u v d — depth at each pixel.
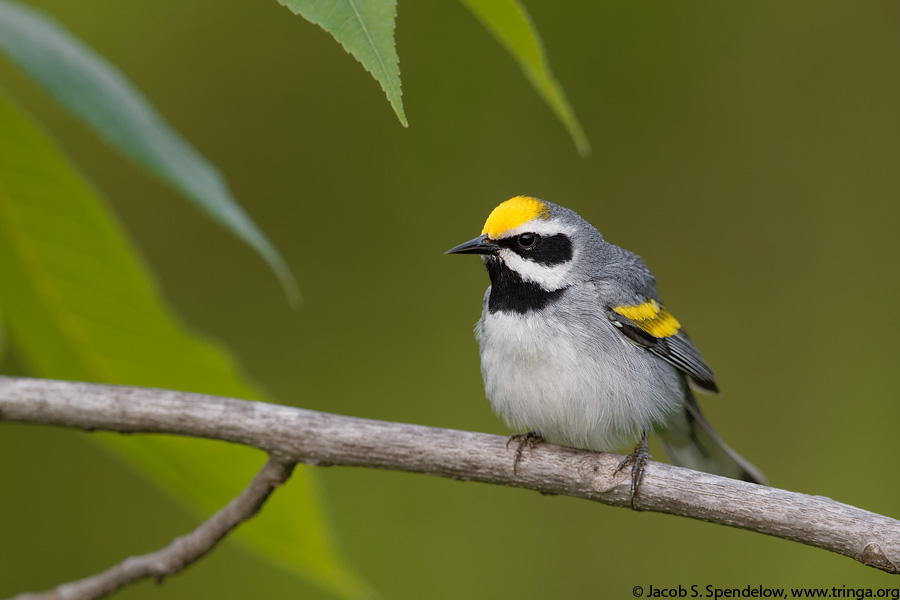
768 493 6.00
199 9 13.57
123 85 5.21
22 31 4.75
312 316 13.94
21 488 12.23
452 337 13.89
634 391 7.92
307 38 13.86
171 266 13.70
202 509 6.92
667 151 14.56
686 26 14.38
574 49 14.43
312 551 6.46
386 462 6.45
